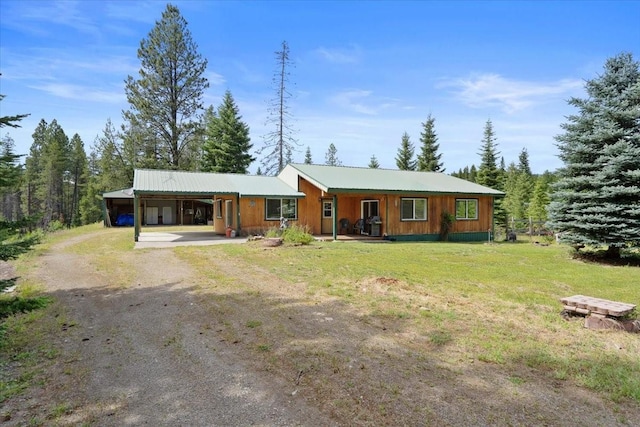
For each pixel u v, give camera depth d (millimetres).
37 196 51094
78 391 3457
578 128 12523
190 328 5152
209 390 3443
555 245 16469
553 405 3141
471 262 10742
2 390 3457
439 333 4812
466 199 20500
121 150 38031
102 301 6637
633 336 4770
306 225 18750
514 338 4648
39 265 10258
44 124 55500
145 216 33094
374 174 20734
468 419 2914
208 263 10109
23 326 5324
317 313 5680
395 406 3105
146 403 3232
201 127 35625
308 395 3318
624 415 3002
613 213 11508
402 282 7602
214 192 17078
